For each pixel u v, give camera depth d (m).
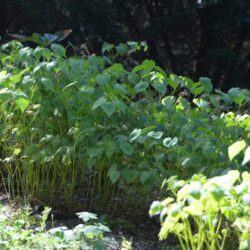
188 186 2.32
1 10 11.04
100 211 3.96
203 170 3.44
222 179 2.37
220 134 3.67
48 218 3.85
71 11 10.62
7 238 3.13
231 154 2.51
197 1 12.11
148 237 3.77
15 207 3.92
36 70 3.86
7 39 11.05
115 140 3.72
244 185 2.39
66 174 3.99
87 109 3.84
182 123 3.75
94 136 3.83
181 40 12.90
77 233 3.06
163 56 12.98
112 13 11.23
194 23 12.50
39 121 4.01
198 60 12.17
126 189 3.84
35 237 3.15
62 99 3.91
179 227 2.64
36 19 11.08
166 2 12.89
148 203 4.00
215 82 11.91
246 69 11.45
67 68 4.00
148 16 13.27
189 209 2.41
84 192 4.11
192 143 3.56
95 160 3.68
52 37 5.76
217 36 12.41
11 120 4.10
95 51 10.98
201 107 3.86
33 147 3.88
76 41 10.95
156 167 3.71
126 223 3.84
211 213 2.53
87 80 3.96
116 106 3.53
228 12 11.29
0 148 4.44
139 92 4.16
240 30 12.23
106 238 3.23
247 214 2.42
